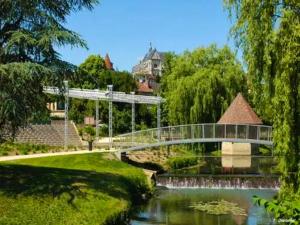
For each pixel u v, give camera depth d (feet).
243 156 157.07
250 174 112.27
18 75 59.41
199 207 81.46
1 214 52.95
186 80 161.48
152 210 78.43
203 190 100.32
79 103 213.66
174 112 162.71
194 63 177.78
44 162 100.83
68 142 148.36
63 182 69.82
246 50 56.34
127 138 125.70
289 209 21.09
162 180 104.42
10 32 64.28
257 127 123.65
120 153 118.93
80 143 148.66
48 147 127.34
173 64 192.54
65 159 104.83
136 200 82.48
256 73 55.98
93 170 91.20
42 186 65.51
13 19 66.49
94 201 64.44
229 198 90.53
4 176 68.90
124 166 102.47
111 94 142.72
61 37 63.67
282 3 54.34
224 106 159.94
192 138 124.36
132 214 74.08
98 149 130.52
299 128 53.36
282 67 52.08
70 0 72.64
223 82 161.89
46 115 73.26
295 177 53.31
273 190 100.68
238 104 155.43
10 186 63.57
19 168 78.13
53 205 59.06
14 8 64.75
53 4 69.46
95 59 255.50
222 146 164.04
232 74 162.71
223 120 155.22
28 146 123.34
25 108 64.69
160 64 513.45
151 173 102.58
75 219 56.29
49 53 66.23
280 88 52.54
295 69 52.19
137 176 92.73
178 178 104.58
